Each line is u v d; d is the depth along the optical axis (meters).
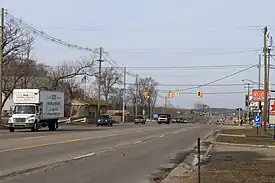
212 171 15.80
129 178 14.71
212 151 26.00
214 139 37.12
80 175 14.81
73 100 105.81
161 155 23.23
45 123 48.09
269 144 30.81
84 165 17.61
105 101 120.69
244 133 46.91
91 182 13.47
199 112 181.62
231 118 153.25
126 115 116.44
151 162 19.84
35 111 45.16
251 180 13.37
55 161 18.50
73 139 32.28
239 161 19.64
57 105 49.69
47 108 47.59
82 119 85.19
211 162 19.72
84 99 113.75
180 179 14.61
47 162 18.03
